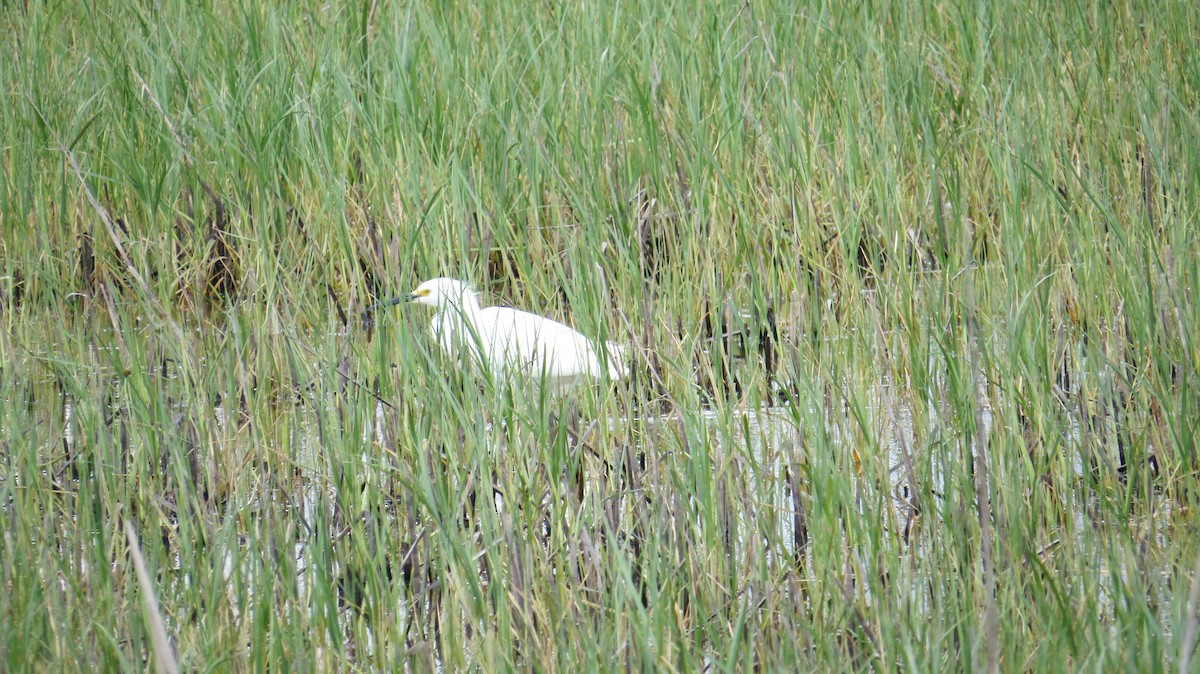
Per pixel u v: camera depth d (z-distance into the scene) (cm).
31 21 1717
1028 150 1404
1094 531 845
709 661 738
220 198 1525
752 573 789
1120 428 1025
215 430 1012
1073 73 1661
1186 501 944
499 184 1410
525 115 1440
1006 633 689
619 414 1082
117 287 1455
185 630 755
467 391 946
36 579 748
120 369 1033
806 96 1541
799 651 684
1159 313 1045
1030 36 1712
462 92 1512
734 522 843
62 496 946
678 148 1507
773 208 1361
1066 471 907
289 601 768
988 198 1480
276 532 856
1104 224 1292
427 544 845
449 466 872
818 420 866
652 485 912
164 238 1412
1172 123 1463
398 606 778
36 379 1182
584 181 1332
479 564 867
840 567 800
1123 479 999
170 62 1582
